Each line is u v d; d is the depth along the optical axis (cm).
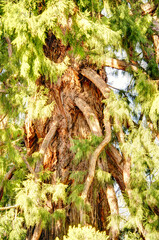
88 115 862
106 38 792
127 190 774
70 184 834
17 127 898
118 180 901
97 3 870
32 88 866
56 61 905
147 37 980
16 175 912
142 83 814
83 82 930
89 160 827
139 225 731
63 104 907
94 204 796
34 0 720
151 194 732
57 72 803
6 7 691
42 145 859
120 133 816
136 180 771
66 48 903
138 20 903
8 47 976
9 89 873
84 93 916
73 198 707
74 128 894
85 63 907
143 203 769
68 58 844
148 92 814
